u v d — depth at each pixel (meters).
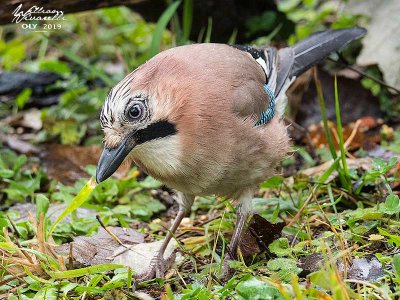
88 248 8.05
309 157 10.27
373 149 10.44
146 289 7.50
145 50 13.91
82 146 11.51
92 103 12.27
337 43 9.84
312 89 11.55
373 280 6.88
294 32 12.90
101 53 14.34
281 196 9.36
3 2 10.12
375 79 10.85
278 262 7.34
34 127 12.22
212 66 7.79
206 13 12.14
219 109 7.55
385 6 12.34
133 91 7.41
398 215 8.02
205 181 7.71
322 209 8.45
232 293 6.84
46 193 10.30
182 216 8.28
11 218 9.16
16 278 7.22
